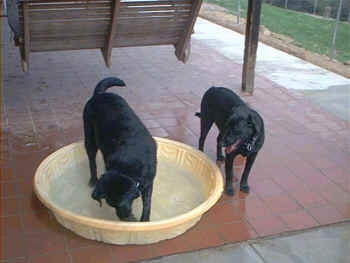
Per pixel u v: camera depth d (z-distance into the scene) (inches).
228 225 129.6
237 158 167.8
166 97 226.2
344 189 150.6
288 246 122.0
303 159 169.3
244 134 129.4
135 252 116.6
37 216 129.6
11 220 127.6
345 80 264.8
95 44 207.9
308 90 245.1
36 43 196.1
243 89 236.5
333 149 178.4
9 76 247.6
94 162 141.7
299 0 494.3
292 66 290.2
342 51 341.4
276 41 360.2
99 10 190.9
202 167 148.3
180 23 211.0
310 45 356.2
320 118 208.5
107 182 107.0
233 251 119.3
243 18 438.3
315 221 133.2
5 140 175.0
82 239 120.6
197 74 264.4
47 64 271.6
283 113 212.4
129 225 110.7
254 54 227.5
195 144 178.4
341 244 123.4
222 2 539.5
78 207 133.6
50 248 117.0
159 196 139.9
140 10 198.5
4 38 319.3
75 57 287.7
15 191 141.7
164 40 218.7
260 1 216.5
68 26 192.2
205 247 120.0
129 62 282.8
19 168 155.4
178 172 152.9
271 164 164.7
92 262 112.7
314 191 148.7
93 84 240.8
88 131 138.1
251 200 142.1
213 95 151.1
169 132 187.6
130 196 107.0
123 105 134.5
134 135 122.2
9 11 193.3
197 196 140.9
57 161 148.9
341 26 421.7
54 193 139.4
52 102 214.4
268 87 247.0
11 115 197.6
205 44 335.6
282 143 181.3
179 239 122.6
